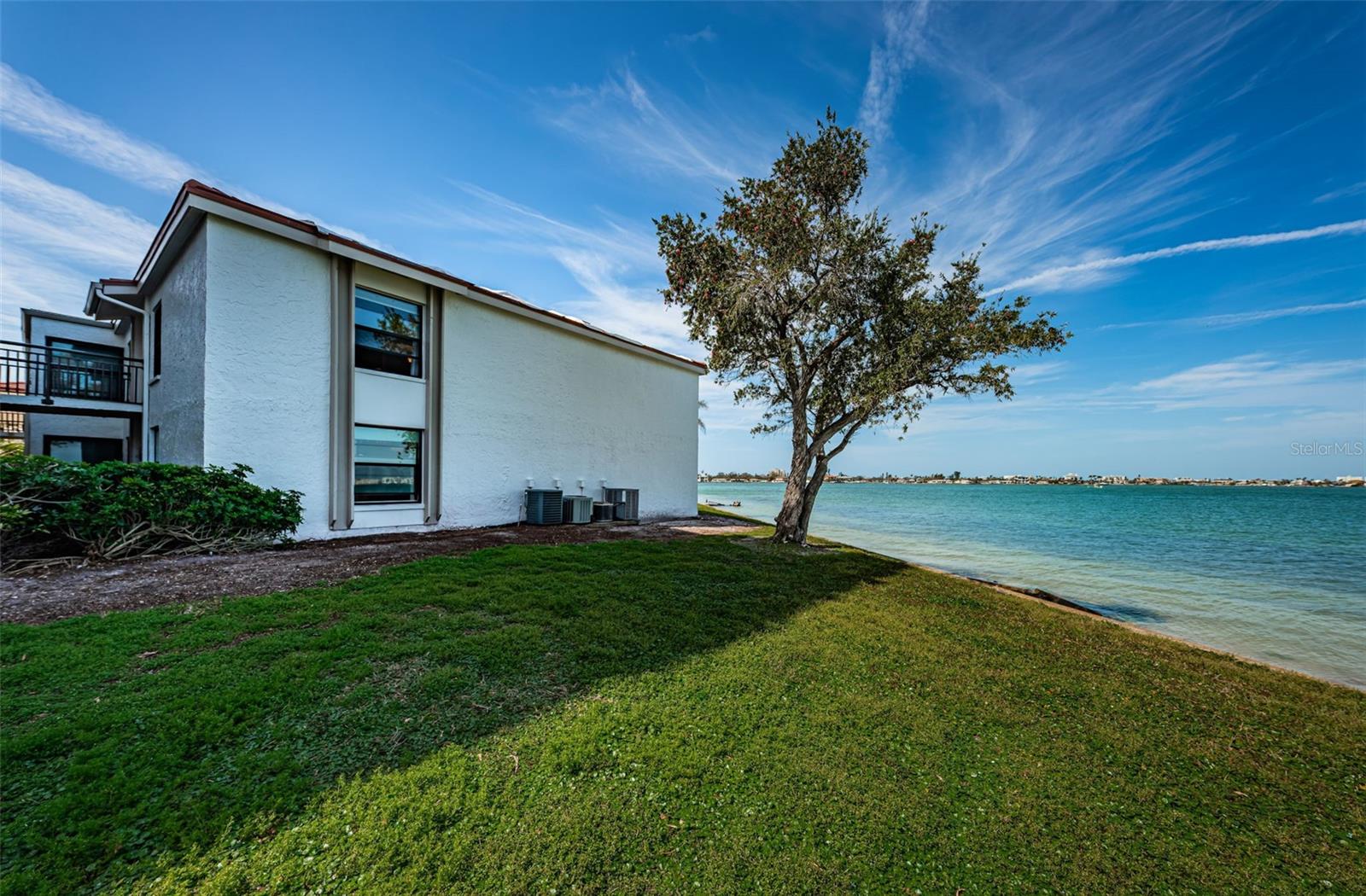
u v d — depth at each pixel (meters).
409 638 4.22
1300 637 8.56
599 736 3.14
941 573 10.05
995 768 3.26
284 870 2.02
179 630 4.06
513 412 12.26
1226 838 2.79
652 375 16.47
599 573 6.97
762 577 7.68
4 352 10.86
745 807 2.64
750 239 10.52
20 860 1.97
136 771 2.47
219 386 7.95
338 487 9.14
